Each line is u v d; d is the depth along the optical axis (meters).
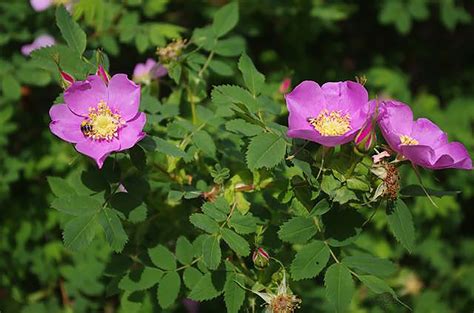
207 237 0.71
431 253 1.07
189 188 0.76
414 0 1.10
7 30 0.95
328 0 1.07
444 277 1.07
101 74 0.70
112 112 0.69
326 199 0.69
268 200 0.76
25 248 0.96
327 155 0.68
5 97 0.94
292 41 1.06
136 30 0.91
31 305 0.95
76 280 0.94
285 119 0.85
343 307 0.70
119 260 0.77
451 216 1.09
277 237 0.75
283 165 0.74
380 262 0.72
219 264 0.71
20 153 0.99
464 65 1.28
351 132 0.66
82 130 0.69
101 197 0.72
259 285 0.72
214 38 0.83
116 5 0.92
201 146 0.77
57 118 0.69
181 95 0.82
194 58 0.81
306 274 0.70
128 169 0.73
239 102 0.72
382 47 1.25
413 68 1.27
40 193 0.97
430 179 1.02
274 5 1.02
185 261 0.75
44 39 0.93
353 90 0.69
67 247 0.70
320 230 0.71
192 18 1.06
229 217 0.72
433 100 1.08
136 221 0.72
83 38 0.74
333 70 1.13
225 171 0.73
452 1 1.12
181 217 0.79
